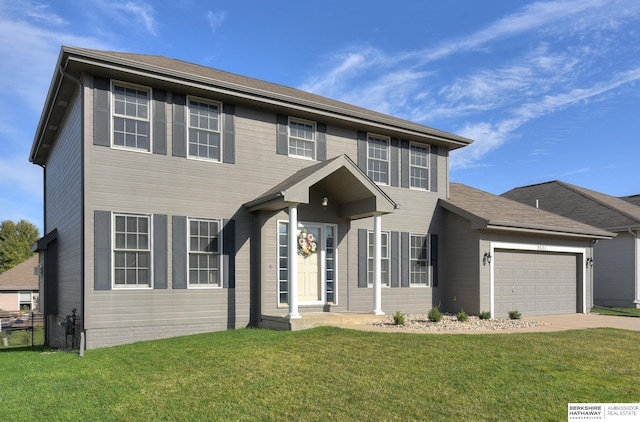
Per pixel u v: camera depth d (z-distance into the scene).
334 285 13.23
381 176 14.52
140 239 10.41
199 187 11.21
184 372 6.96
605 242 20.80
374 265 12.58
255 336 9.73
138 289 10.27
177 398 5.76
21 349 12.46
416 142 15.43
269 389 6.07
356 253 13.73
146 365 7.51
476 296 14.36
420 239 15.19
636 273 19.62
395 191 14.72
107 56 9.65
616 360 7.87
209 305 11.16
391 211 12.40
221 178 11.54
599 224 20.55
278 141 12.52
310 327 10.80
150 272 10.44
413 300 14.71
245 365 7.26
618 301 20.16
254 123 12.17
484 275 14.41
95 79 9.99
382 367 7.06
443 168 15.98
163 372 7.01
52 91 11.21
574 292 17.14
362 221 13.96
